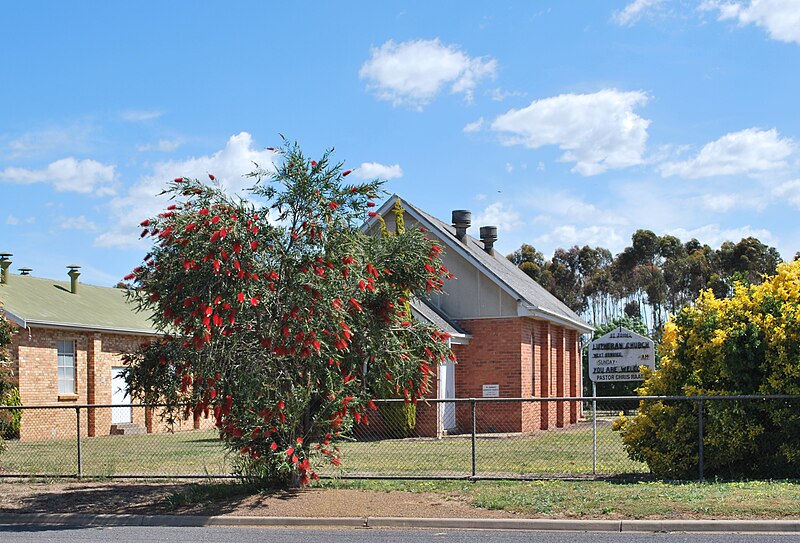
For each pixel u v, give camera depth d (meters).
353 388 13.08
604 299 73.19
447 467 16.19
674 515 10.68
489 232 35.41
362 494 12.42
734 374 13.84
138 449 21.16
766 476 13.69
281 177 11.89
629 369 21.25
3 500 12.82
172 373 12.53
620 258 72.88
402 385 13.40
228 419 12.41
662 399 13.66
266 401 12.02
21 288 29.59
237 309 11.16
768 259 67.75
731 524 10.30
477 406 26.91
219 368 11.56
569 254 75.56
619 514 10.80
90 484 14.49
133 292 12.16
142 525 11.32
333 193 12.09
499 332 26.97
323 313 11.52
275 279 11.41
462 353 27.28
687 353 14.30
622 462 16.98
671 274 69.81
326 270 11.72
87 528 11.12
